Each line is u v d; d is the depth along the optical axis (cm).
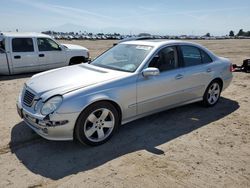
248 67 1039
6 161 356
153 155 376
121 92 407
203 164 354
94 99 375
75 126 373
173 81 482
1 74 928
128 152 385
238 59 1573
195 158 369
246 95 699
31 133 443
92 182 312
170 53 491
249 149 398
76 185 306
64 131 363
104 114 398
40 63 984
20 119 508
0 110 562
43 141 416
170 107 502
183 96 514
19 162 354
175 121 505
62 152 383
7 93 705
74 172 332
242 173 335
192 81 521
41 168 341
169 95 484
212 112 559
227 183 314
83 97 369
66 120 359
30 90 400
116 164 352
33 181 313
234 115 543
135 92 427
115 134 443
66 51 1049
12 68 927
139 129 466
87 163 354
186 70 507
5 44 908
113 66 474
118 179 318
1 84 809
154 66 459
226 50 2378
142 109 449
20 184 307
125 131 457
